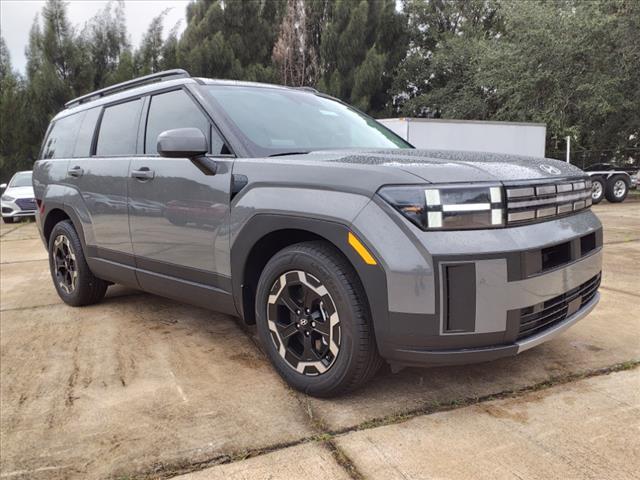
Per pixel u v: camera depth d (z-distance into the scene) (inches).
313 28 1011.3
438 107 1029.8
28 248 355.6
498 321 88.0
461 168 92.4
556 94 689.6
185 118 133.0
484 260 86.0
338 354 97.2
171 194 129.0
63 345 142.9
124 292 201.8
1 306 190.1
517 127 588.1
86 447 90.3
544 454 83.1
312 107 148.2
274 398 106.0
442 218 86.5
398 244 87.3
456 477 78.0
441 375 114.0
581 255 105.1
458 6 1059.9
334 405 101.7
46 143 205.2
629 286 187.2
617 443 85.5
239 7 956.6
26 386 116.5
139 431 94.9
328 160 103.2
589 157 768.9
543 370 115.0
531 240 91.0
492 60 772.0
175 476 81.0
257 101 136.6
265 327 110.9
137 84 164.4
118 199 148.6
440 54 987.3
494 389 106.7
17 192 549.6
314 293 100.2
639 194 688.4
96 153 166.1
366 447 86.8
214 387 112.4
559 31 667.4
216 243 117.5
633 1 608.7
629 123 680.4
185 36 991.6
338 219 92.9
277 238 110.3
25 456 88.1
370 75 936.3
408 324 87.8
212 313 169.0
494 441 87.4
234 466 83.0
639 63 634.2
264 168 108.4
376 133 153.4
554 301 98.8
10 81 776.9
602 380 109.3
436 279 85.8
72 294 180.2
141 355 133.2
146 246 140.3
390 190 89.2
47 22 781.3
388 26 1031.0
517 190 91.4
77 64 789.2
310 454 85.5
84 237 167.8
